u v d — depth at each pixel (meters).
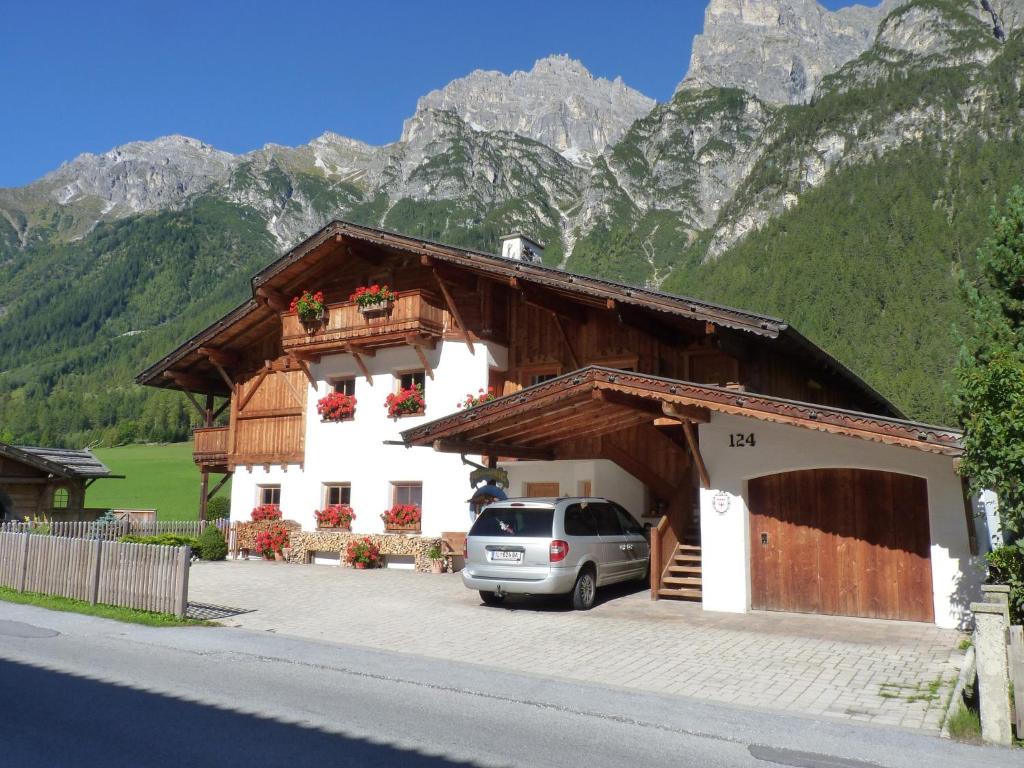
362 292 19.88
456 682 7.89
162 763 5.38
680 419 12.48
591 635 10.50
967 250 108.31
